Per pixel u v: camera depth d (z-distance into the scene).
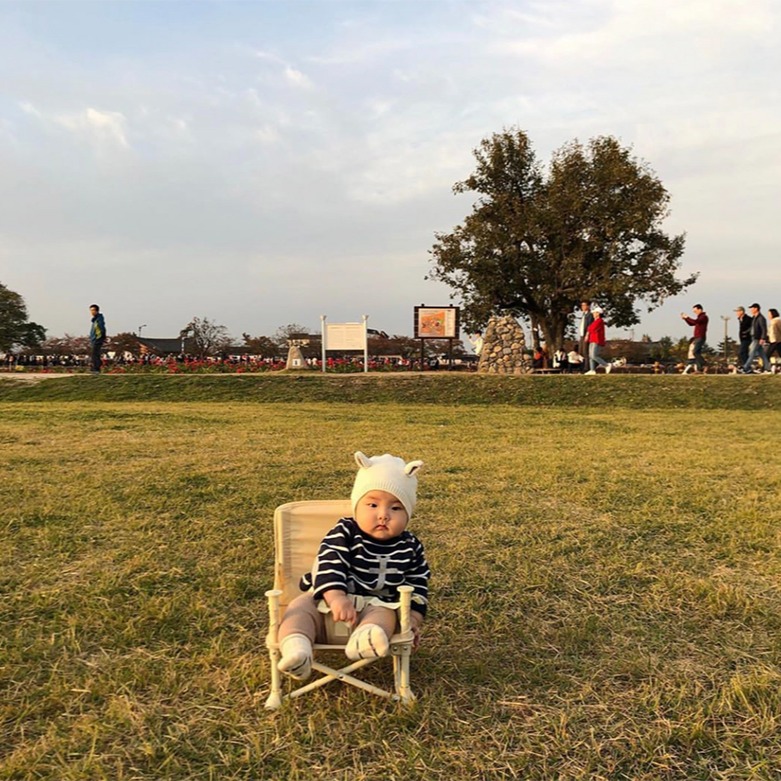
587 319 22.55
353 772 2.36
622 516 5.58
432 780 2.33
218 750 2.48
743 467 7.79
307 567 3.15
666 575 4.26
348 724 2.63
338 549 2.86
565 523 5.38
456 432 11.23
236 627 3.53
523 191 37.94
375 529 2.89
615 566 4.43
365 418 13.46
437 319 31.83
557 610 3.78
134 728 2.62
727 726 2.65
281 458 8.23
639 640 3.41
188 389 19.31
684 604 3.85
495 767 2.40
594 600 3.91
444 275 38.00
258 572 4.30
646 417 14.51
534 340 39.25
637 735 2.59
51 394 19.11
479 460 8.16
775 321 22.45
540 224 35.91
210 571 4.30
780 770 2.39
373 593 2.87
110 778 2.34
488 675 3.05
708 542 4.95
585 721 2.69
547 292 36.59
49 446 9.11
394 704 2.76
